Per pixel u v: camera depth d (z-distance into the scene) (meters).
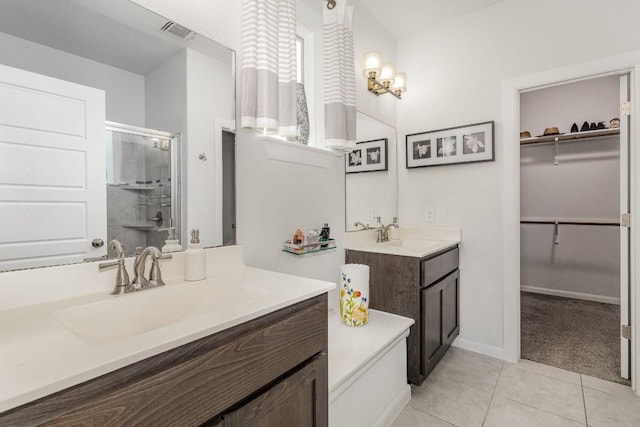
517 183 2.17
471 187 2.34
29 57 0.85
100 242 0.96
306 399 0.93
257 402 0.78
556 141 3.41
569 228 3.50
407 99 2.65
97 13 0.98
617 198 3.27
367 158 2.29
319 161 1.83
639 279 1.78
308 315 0.94
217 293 1.04
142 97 1.08
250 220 1.44
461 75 2.38
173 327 0.66
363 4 2.24
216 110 1.29
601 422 1.53
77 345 0.59
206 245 1.26
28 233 0.83
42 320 0.73
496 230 2.24
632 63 1.80
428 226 2.53
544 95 3.62
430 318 1.86
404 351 1.70
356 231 2.16
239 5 1.37
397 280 1.86
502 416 1.58
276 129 1.34
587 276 3.43
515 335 2.15
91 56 0.96
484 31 2.29
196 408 0.65
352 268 1.72
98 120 0.97
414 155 2.58
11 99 0.82
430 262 1.89
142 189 1.07
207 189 1.26
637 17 1.80
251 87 1.28
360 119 2.21
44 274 0.85
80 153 0.93
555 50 2.03
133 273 1.02
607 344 2.38
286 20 1.40
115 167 1.00
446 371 2.03
